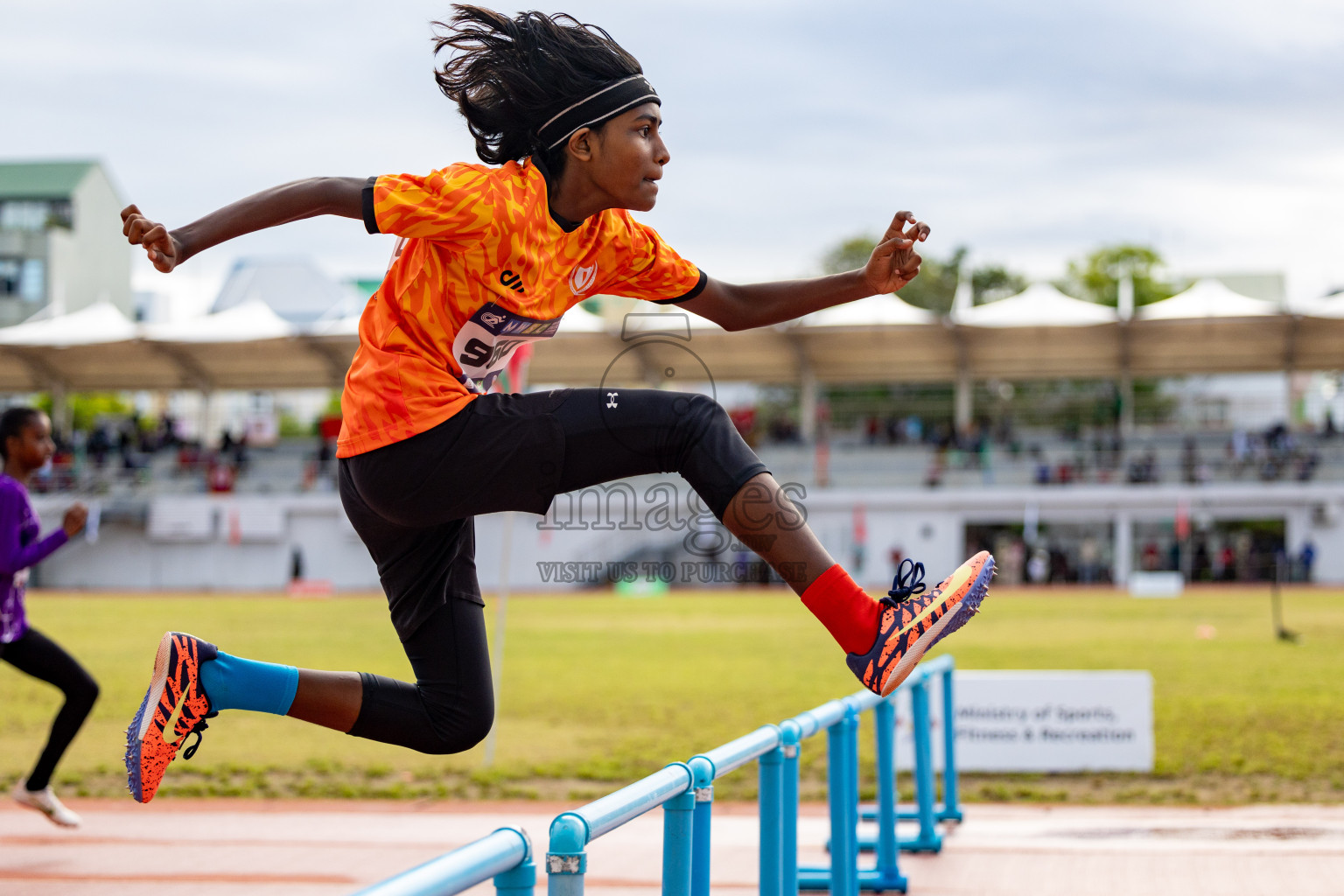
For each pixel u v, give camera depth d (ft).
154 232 7.48
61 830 21.97
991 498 128.98
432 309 8.65
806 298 10.68
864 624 8.70
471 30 9.04
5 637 19.39
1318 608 86.63
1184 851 19.93
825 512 131.95
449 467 8.55
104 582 140.46
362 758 30.14
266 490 144.25
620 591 123.34
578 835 6.66
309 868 18.98
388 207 8.18
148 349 147.02
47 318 169.99
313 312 216.13
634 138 9.02
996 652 54.29
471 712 9.94
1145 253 183.62
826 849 20.84
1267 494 123.34
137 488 144.36
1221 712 35.14
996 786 26.02
